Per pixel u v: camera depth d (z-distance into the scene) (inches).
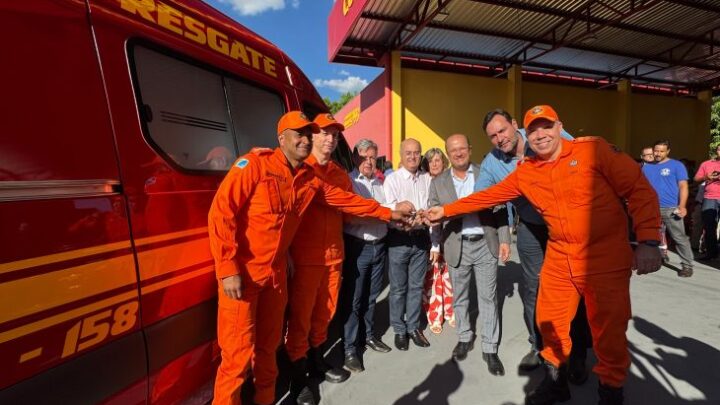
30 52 51.3
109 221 58.9
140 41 68.6
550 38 404.5
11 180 47.6
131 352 62.5
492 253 111.4
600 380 85.0
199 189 78.2
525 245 108.7
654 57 462.9
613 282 80.1
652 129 548.4
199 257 76.9
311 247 101.3
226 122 90.2
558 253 87.0
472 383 108.0
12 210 47.2
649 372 108.3
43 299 49.9
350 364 115.3
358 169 131.6
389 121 402.6
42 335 49.9
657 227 77.1
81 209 55.1
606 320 81.3
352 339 116.0
